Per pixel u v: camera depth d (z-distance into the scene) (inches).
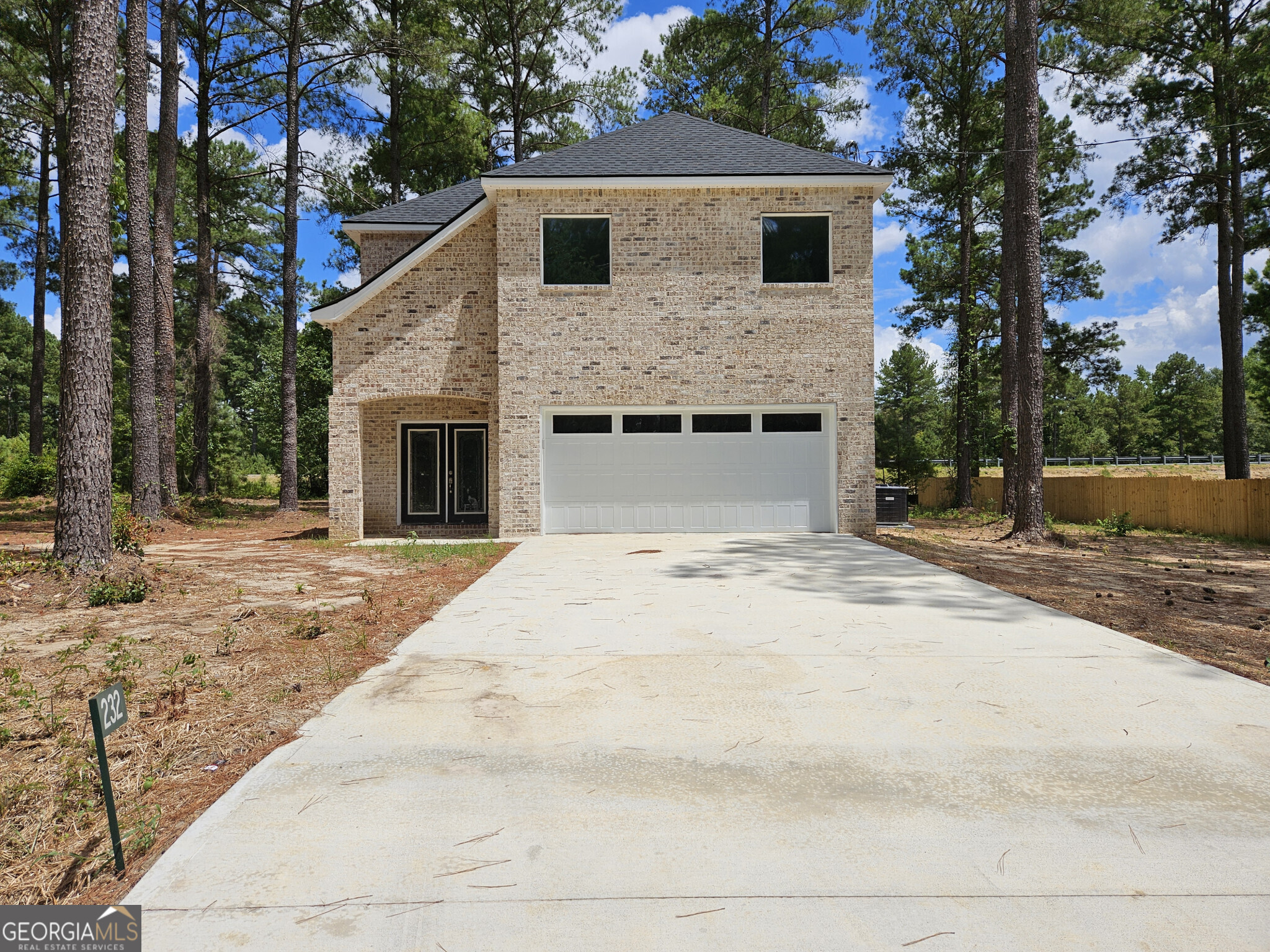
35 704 179.8
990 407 981.8
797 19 989.2
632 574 376.5
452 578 367.6
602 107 1048.8
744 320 557.0
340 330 569.9
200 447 935.7
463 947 95.9
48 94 884.0
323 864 114.3
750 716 175.9
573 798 136.0
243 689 193.6
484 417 651.5
